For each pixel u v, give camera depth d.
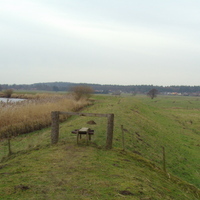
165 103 91.62
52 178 6.33
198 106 84.44
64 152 9.31
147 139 18.31
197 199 9.05
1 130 19.31
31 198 5.02
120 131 16.30
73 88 50.59
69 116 27.61
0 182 6.13
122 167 8.37
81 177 6.53
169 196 7.18
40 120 22.06
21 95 72.69
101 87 196.00
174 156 17.03
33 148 10.79
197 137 30.47
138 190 6.12
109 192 5.65
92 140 12.15
